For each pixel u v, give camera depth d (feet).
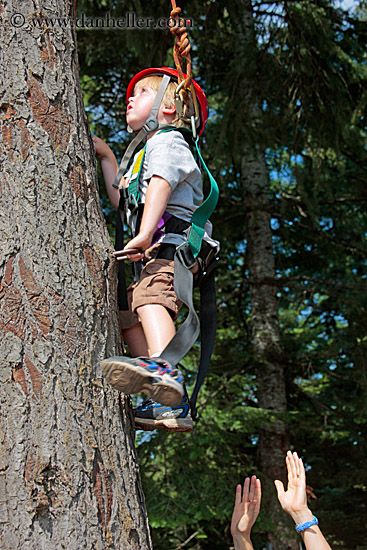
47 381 5.09
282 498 8.24
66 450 4.97
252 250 24.36
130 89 7.47
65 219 5.59
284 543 19.10
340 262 28.86
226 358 24.64
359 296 22.67
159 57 19.51
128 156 6.91
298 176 21.54
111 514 5.01
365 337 23.27
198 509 17.66
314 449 29.14
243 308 28.30
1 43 5.83
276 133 21.65
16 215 5.43
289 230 26.91
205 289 6.84
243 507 8.49
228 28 23.41
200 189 6.89
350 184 26.08
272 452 21.99
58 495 4.84
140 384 5.14
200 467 18.80
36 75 5.84
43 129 5.73
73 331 5.32
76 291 5.45
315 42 20.34
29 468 4.85
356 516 27.81
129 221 6.91
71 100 6.02
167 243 6.38
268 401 22.62
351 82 21.29
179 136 6.66
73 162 5.83
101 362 5.32
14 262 5.31
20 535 4.69
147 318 6.13
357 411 22.84
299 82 20.30
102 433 5.23
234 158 22.03
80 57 22.80
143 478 18.29
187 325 5.62
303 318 35.14
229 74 21.09
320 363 26.89
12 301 5.21
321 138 21.03
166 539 25.98
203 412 19.60
